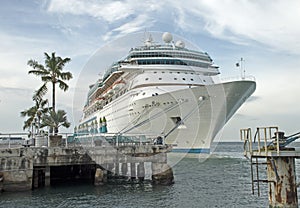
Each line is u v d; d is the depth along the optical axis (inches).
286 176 387.2
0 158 595.5
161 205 543.5
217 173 944.3
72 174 802.2
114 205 536.7
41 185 672.4
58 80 1099.3
